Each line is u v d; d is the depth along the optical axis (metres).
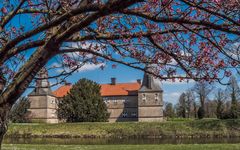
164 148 22.16
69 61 8.20
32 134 59.44
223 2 5.25
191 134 55.28
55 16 6.28
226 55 5.57
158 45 6.49
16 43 5.37
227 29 5.01
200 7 4.85
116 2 4.66
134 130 59.41
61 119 81.44
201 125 56.72
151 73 6.91
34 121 84.81
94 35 6.21
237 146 23.06
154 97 90.56
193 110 103.00
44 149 21.89
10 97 5.34
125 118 99.12
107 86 103.25
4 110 5.34
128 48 7.44
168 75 7.09
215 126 55.75
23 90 5.36
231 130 54.50
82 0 5.14
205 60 6.79
